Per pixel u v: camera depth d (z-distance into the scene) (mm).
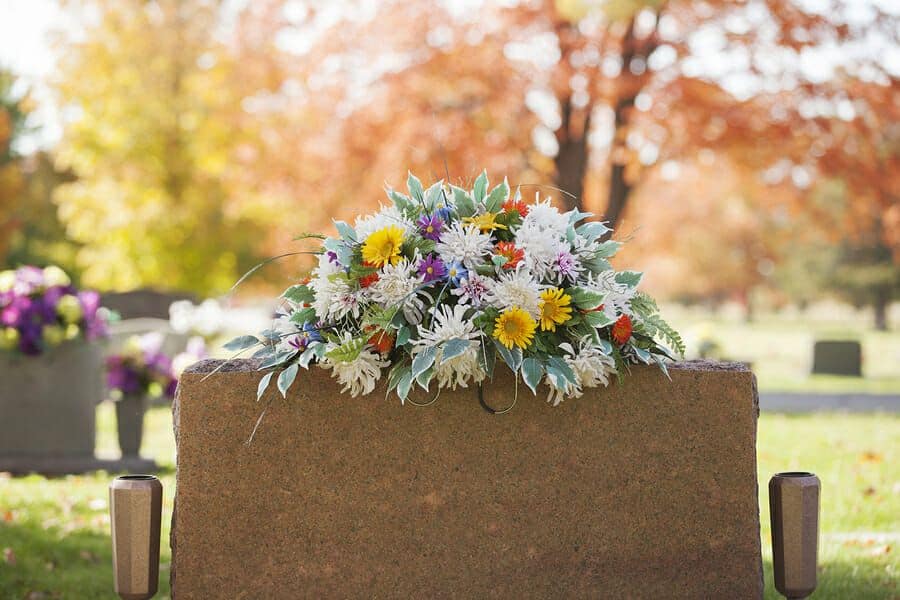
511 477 3783
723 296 78688
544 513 3791
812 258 52969
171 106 24344
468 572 3781
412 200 3885
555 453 3793
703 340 15812
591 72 14219
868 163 14273
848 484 8258
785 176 15516
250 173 16250
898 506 7430
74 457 8938
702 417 3816
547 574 3791
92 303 9031
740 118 13836
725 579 3824
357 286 3658
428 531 3779
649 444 3809
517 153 14992
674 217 23938
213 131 23234
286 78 16406
